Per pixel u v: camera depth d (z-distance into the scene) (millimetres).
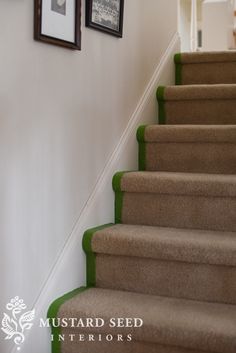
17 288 1646
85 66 2037
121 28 2318
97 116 2156
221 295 1859
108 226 2186
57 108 1838
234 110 2674
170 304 1839
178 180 2164
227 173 2383
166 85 2963
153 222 2232
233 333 1567
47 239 1806
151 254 1928
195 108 2748
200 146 2428
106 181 2240
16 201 1621
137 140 2555
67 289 1937
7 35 1535
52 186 1825
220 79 2979
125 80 2438
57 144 1848
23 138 1642
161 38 2912
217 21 4223
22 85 1623
